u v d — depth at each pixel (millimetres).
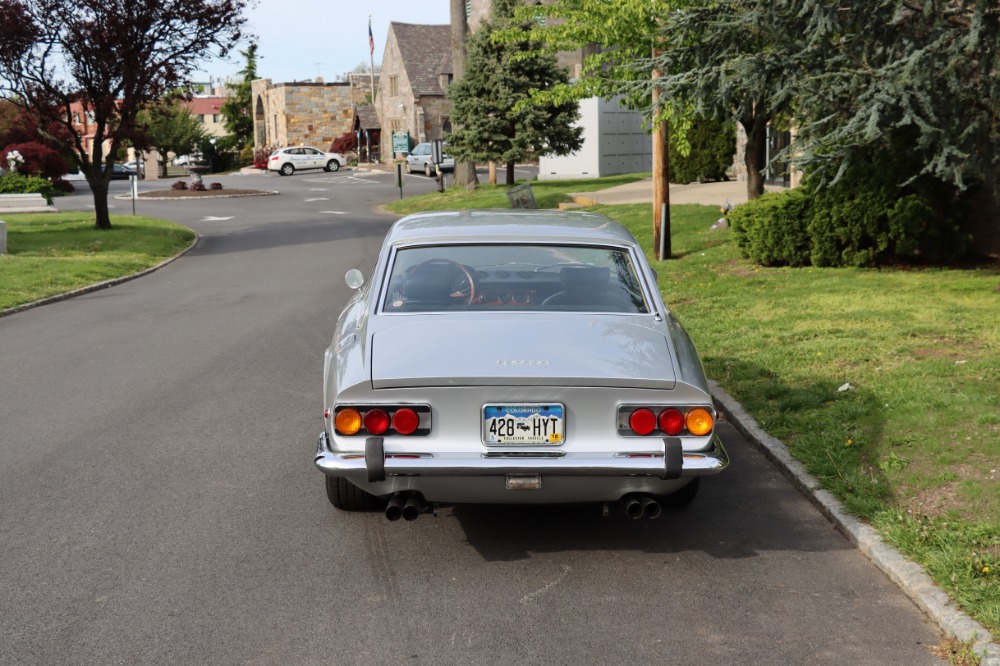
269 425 7348
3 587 4484
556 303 5137
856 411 6668
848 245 12664
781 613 4168
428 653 3844
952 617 3955
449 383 4336
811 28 9859
